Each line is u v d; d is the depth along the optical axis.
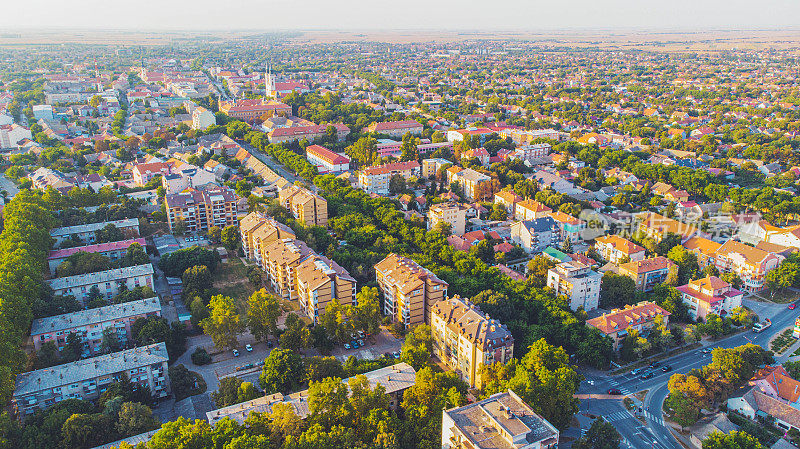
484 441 188.62
